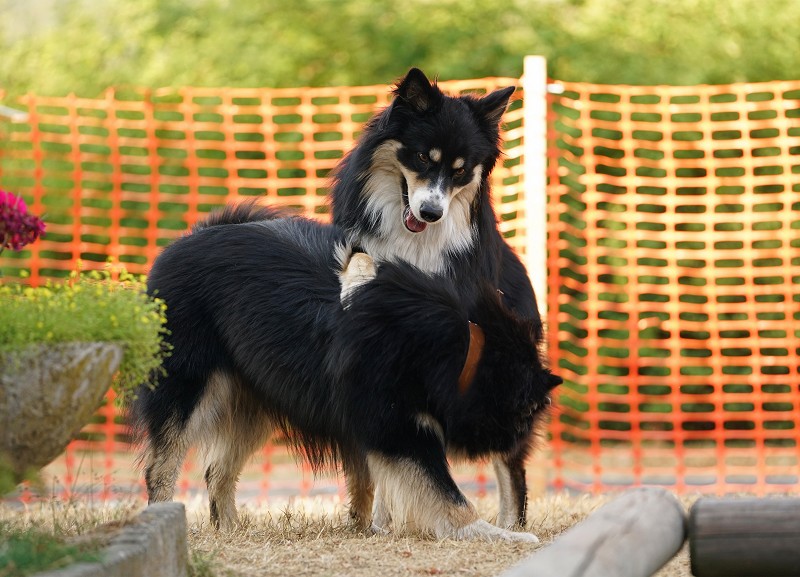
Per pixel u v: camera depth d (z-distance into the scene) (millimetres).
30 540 4484
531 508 8625
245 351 7246
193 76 16203
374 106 10789
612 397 11719
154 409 7141
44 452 4617
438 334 6594
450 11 16484
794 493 10602
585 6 16297
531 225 10172
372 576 5395
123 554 4387
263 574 5402
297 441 7605
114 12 17125
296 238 7578
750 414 11516
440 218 7312
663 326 11836
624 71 15516
